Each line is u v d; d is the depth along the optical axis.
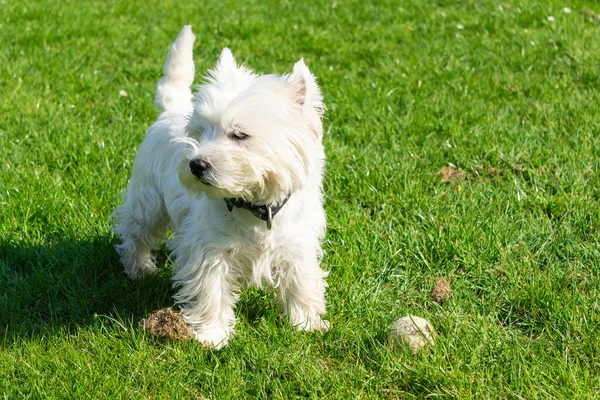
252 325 2.29
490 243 2.43
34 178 2.66
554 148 2.80
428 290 2.37
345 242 2.47
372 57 3.66
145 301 2.34
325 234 2.45
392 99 3.12
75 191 2.64
